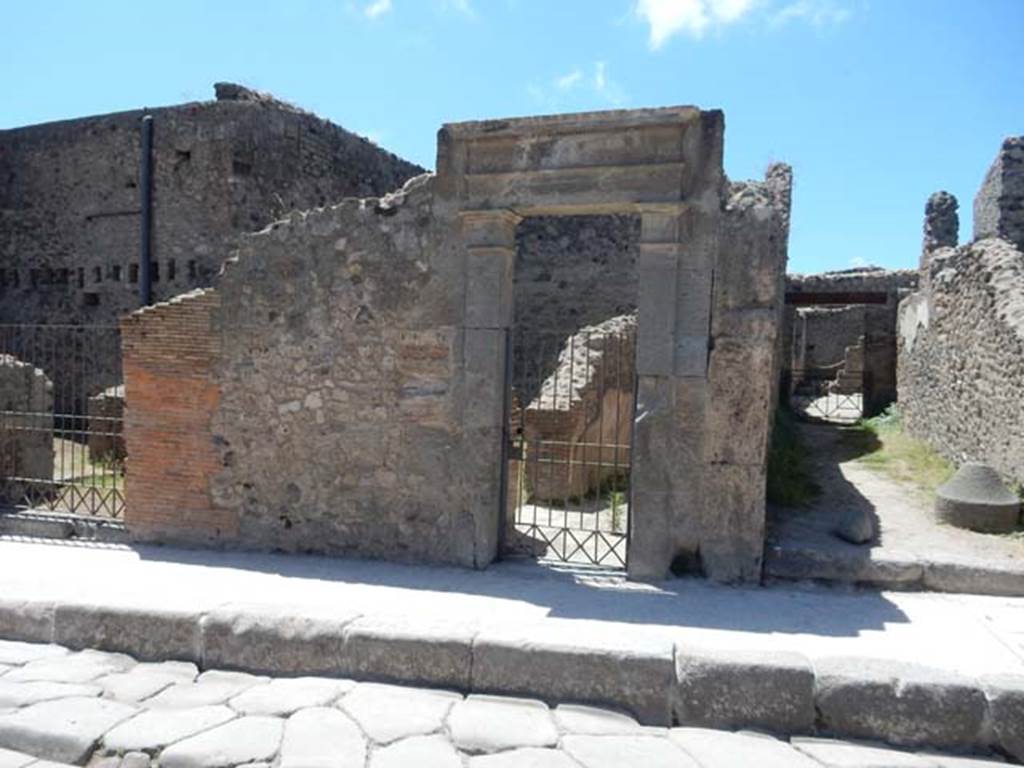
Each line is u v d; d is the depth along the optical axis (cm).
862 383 1873
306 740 404
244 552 745
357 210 711
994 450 882
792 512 797
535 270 1642
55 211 1752
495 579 650
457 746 402
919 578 627
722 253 628
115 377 1691
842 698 423
